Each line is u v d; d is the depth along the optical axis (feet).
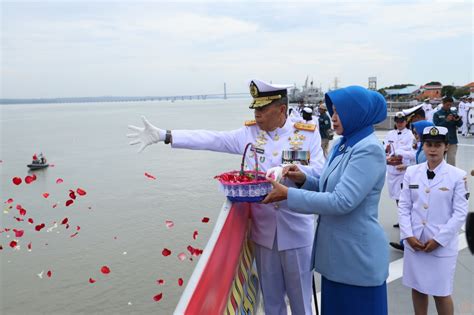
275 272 9.22
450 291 10.46
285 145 9.33
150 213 62.03
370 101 7.26
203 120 280.92
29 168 108.68
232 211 7.87
